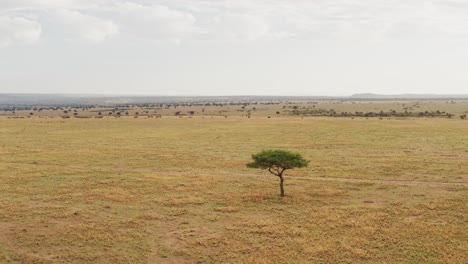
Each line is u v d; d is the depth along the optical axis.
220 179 46.22
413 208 33.78
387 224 29.83
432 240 26.58
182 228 29.56
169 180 45.69
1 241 26.98
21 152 67.00
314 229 29.06
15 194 39.12
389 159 58.75
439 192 39.28
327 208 34.25
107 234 28.09
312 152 66.56
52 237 27.64
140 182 44.62
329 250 25.22
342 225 29.75
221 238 27.45
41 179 46.16
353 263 23.47
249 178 47.06
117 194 39.03
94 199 37.38
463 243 26.02
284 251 25.17
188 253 25.05
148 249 25.72
